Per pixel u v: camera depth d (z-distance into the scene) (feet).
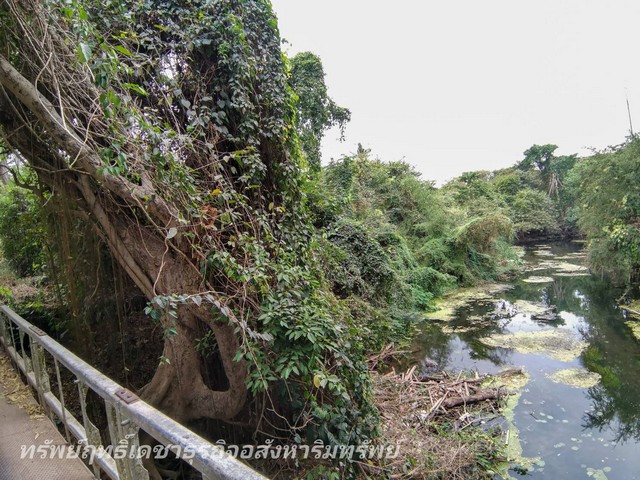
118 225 8.03
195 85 9.29
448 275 37.88
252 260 8.19
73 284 9.33
